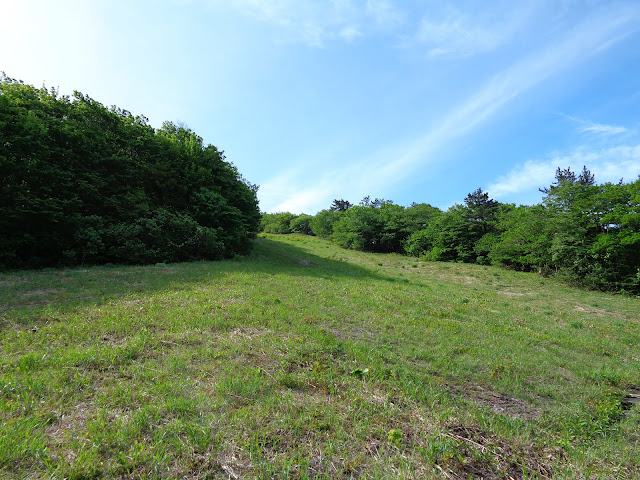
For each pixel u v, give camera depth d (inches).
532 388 193.5
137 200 704.4
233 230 896.3
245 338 225.8
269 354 200.5
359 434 121.4
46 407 122.8
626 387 212.5
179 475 94.3
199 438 109.7
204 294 359.3
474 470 107.6
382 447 114.7
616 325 447.5
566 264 871.7
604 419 152.9
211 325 248.4
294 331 256.4
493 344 279.1
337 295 445.7
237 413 128.9
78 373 151.4
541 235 946.1
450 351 246.7
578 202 844.0
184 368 170.1
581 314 517.0
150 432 113.0
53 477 87.8
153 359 179.8
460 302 501.7
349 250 1585.9
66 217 545.0
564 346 306.2
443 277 917.2
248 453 104.9
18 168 511.8
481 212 1318.9
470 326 339.3
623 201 772.6
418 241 1469.0
